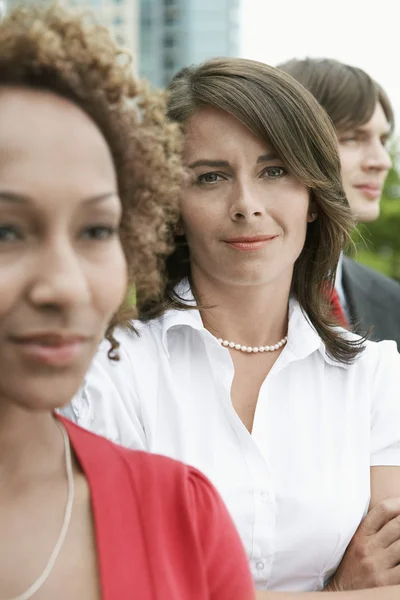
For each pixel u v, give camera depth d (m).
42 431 1.04
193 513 1.16
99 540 1.04
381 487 2.04
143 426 1.94
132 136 1.09
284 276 2.05
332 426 2.03
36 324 0.90
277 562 1.92
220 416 1.97
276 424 2.01
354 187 3.27
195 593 1.11
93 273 0.95
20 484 1.03
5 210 0.90
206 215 1.93
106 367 1.93
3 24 1.02
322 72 3.18
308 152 1.95
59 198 0.92
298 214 1.97
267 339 2.09
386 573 1.91
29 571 1.00
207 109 1.94
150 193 1.16
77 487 1.08
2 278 0.90
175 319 2.00
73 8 1.09
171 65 30.94
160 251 1.23
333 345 2.09
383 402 2.10
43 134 0.92
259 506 1.90
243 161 1.92
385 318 3.28
